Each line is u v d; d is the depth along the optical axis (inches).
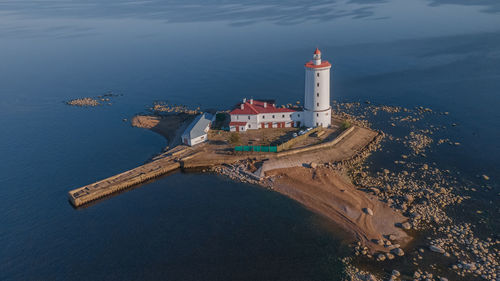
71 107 5969.5
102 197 3339.1
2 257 2689.5
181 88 6697.8
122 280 2406.5
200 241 2711.6
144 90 6692.9
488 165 3624.5
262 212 3011.8
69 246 2753.4
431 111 5034.5
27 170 3969.0
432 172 3526.1
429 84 6097.4
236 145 3988.7
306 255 2536.9
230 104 5777.6
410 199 3070.9
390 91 5930.1
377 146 4094.5
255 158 3742.6
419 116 4916.3
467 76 6338.6
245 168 3614.7
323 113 4244.6
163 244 2704.2
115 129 5002.5
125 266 2522.1
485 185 3289.9
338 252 2556.6
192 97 6186.0
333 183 3339.1
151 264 2522.1
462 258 2453.2
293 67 7593.5
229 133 4328.3
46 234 2903.5
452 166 3634.4
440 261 2438.5
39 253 2704.2
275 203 3125.0
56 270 2536.9
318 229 2790.4
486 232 2696.9
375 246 2591.0
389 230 2746.1
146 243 2726.4
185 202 3198.8
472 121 4645.7
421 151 3959.2
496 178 3393.2
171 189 3412.9
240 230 2810.0
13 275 2517.2
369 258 2487.7
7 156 4313.5
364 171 3587.6
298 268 2429.9
